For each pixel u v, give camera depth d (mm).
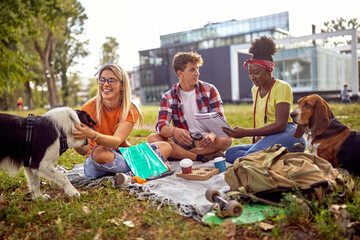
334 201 2670
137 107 4047
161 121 4551
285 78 29562
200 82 4637
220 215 2629
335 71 33438
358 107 13844
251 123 10922
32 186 3293
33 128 3010
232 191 2916
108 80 3770
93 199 3264
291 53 28969
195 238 2328
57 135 3084
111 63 3920
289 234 2320
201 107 4586
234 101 31656
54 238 2457
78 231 2547
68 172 4496
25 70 15602
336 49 33406
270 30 34188
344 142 3527
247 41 35438
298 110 3660
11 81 14836
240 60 34906
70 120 3189
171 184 3580
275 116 3828
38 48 33156
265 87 4008
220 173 3828
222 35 36656
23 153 3021
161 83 41031
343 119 9586
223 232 2359
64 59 45594
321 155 3633
